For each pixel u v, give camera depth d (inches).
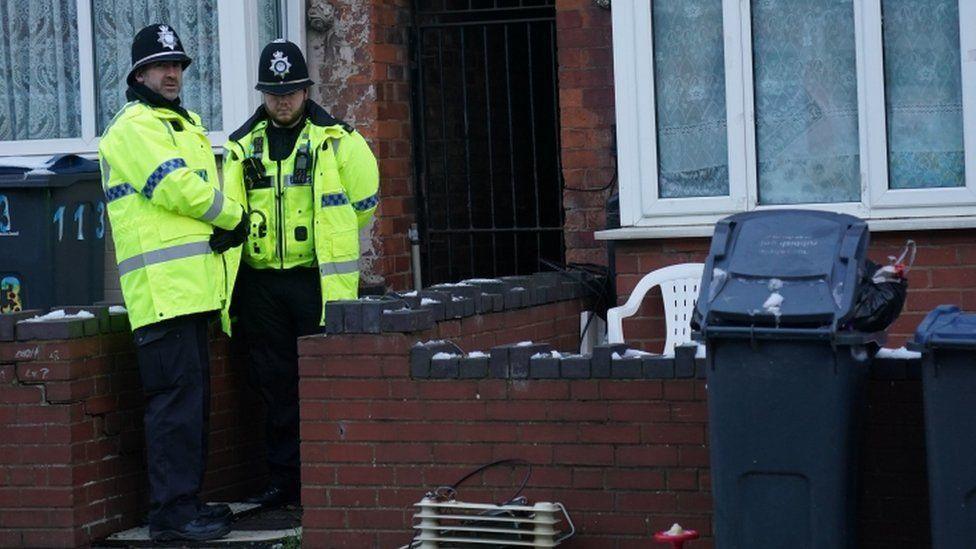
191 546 686.5
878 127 775.7
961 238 768.3
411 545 613.3
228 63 926.4
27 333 681.0
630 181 815.1
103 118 960.9
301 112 751.7
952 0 768.9
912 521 579.5
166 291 679.7
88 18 954.7
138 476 725.9
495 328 759.1
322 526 647.1
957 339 490.6
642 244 818.2
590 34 888.9
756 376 520.4
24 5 970.1
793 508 519.8
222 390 779.4
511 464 621.0
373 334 640.4
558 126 988.6
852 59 785.6
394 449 637.9
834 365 511.8
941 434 498.6
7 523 685.9
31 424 683.4
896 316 529.7
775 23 794.2
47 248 856.9
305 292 749.9
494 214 977.5
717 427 527.2
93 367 695.1
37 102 969.5
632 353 626.2
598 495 609.6
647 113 811.4
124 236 686.5
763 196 800.9
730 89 797.2
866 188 778.8
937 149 774.5
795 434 517.0
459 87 1015.0
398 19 971.9
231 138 761.6
